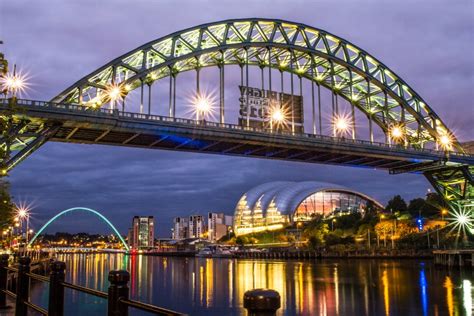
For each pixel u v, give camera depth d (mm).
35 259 103438
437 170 114125
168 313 5570
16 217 111750
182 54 84688
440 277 86750
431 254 149375
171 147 85875
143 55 80562
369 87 107125
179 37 84312
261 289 4273
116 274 6871
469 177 110688
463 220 116125
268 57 94188
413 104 114125
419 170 113688
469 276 87750
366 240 176000
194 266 160000
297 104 99500
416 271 101750
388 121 110062
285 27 98500
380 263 135250
